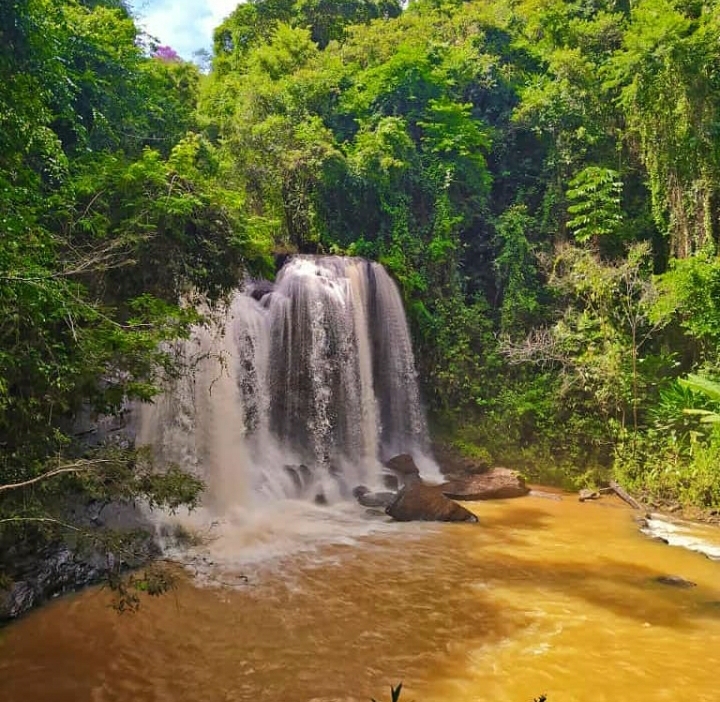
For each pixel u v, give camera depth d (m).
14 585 6.97
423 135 22.92
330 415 15.75
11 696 5.33
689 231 18.09
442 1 34.50
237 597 7.67
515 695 5.43
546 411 17.52
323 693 5.42
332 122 23.16
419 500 12.00
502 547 10.07
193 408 11.77
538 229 21.52
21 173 7.50
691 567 9.15
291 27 29.66
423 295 19.59
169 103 16.50
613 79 21.64
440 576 8.59
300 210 19.52
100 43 13.10
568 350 18.00
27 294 5.63
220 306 12.53
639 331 17.66
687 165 17.92
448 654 6.21
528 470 16.53
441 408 18.52
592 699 5.39
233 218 11.80
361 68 26.84
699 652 6.35
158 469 10.30
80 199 9.79
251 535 10.40
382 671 5.84
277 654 6.17
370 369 16.94
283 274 15.66
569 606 7.55
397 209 20.06
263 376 14.18
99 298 8.69
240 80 24.47
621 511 12.87
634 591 8.11
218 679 5.67
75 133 11.81
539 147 23.86
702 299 15.85
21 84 7.88
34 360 5.99
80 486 6.76
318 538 10.44
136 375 7.22
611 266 19.09
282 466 14.05
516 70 27.22
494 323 20.50
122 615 7.01
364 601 7.61
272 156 19.12
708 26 17.58
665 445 15.20
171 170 10.42
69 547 7.70
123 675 5.72
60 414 7.61
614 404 16.77
